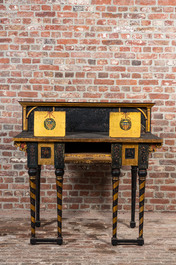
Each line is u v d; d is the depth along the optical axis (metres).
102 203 3.17
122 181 3.15
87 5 3.04
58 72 3.09
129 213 3.13
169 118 3.13
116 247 2.35
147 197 3.17
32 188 2.32
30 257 2.17
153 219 2.98
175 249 2.33
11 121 3.12
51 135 2.29
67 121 2.72
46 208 3.16
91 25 3.06
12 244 2.38
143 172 2.29
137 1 3.05
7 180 3.14
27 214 3.06
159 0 3.05
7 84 3.09
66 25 3.05
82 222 2.87
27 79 3.09
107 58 3.09
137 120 2.29
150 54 3.09
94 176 3.15
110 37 3.07
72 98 3.11
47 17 3.05
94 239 2.49
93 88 3.11
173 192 3.16
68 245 2.37
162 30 3.07
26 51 3.07
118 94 3.11
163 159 3.15
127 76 3.10
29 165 2.27
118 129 2.29
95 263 2.10
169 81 3.11
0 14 3.04
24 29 3.05
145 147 2.26
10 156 3.13
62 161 2.27
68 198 3.16
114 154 2.26
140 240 2.37
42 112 2.28
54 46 3.07
